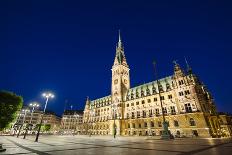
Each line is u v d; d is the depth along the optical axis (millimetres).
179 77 72938
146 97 87188
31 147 22594
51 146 24219
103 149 19688
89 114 132000
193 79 67812
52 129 189500
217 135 57062
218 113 74250
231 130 74500
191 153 14430
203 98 68000
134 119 87812
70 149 19906
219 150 16344
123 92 104250
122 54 122000
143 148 19906
